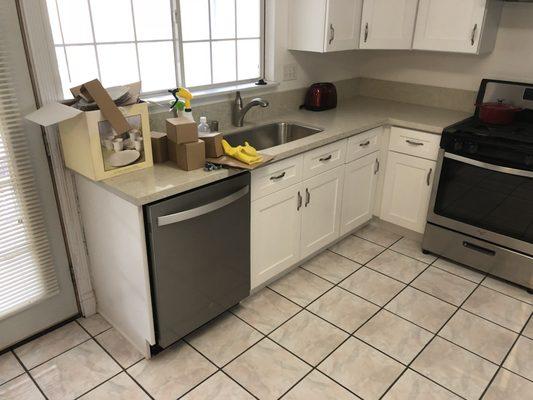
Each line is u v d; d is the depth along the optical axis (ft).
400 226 10.47
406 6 9.42
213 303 7.14
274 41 9.41
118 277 6.75
